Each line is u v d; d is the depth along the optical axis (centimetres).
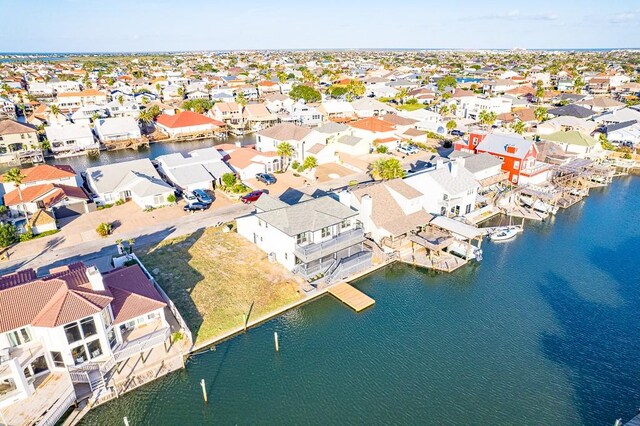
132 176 7019
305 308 4450
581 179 8312
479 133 8719
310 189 7375
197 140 12156
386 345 3962
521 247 5891
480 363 3756
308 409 3269
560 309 4531
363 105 13975
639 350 3928
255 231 5397
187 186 7181
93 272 3428
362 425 3134
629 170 9419
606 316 4416
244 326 4034
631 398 3391
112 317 3428
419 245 5759
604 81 18725
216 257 5156
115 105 14175
